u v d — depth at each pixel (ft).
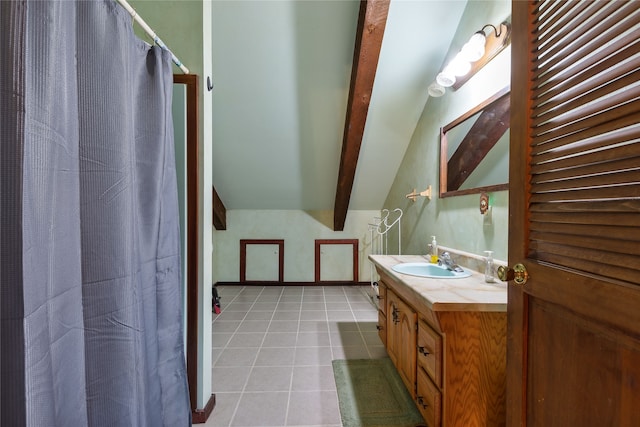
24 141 1.71
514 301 2.65
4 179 1.65
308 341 7.81
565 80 2.10
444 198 6.89
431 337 4.09
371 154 9.96
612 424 1.74
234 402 5.29
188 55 4.85
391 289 6.24
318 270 13.80
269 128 9.23
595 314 1.85
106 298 2.52
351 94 7.42
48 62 1.91
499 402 3.83
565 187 2.10
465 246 5.99
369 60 6.50
